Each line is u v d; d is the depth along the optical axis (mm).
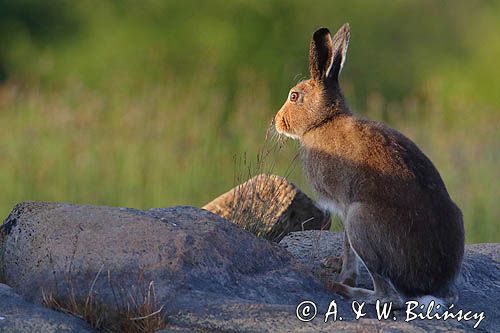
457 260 20469
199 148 41844
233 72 68625
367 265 20328
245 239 21734
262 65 70000
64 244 20484
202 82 60469
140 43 70250
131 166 40312
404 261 20078
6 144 41719
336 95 22828
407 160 20703
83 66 68938
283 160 34469
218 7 71875
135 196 39125
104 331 18891
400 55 71688
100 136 42438
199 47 70250
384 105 57875
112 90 55875
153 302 19000
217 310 18750
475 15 74688
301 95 22969
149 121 43281
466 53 72625
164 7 71812
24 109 45750
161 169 40219
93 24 71500
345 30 23156
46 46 70688
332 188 21578
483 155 39562
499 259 24609
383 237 20125
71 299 19203
